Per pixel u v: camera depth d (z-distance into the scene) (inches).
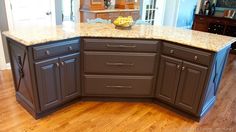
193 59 78.6
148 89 96.6
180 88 86.4
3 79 117.5
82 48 87.4
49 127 80.0
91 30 92.0
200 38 86.9
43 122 82.7
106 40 86.1
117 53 88.7
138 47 87.7
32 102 82.0
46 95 81.4
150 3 225.3
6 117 84.4
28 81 78.7
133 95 98.4
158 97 96.5
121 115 90.5
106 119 87.0
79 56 88.3
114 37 85.4
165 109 96.6
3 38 125.0
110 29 96.6
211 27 212.4
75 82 91.0
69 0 220.8
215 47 73.5
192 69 80.2
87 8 161.9
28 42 68.7
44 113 85.7
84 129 80.1
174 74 86.6
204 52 75.3
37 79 76.1
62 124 82.3
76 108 93.8
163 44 86.7
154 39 86.8
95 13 157.5
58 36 77.7
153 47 87.9
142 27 107.0
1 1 117.6
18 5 126.1
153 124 85.4
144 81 94.8
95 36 84.9
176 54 83.4
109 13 169.6
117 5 189.9
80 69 91.3
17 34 79.1
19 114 86.6
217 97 110.3
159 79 93.2
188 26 323.0
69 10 226.8
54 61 78.8
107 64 90.4
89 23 113.3
